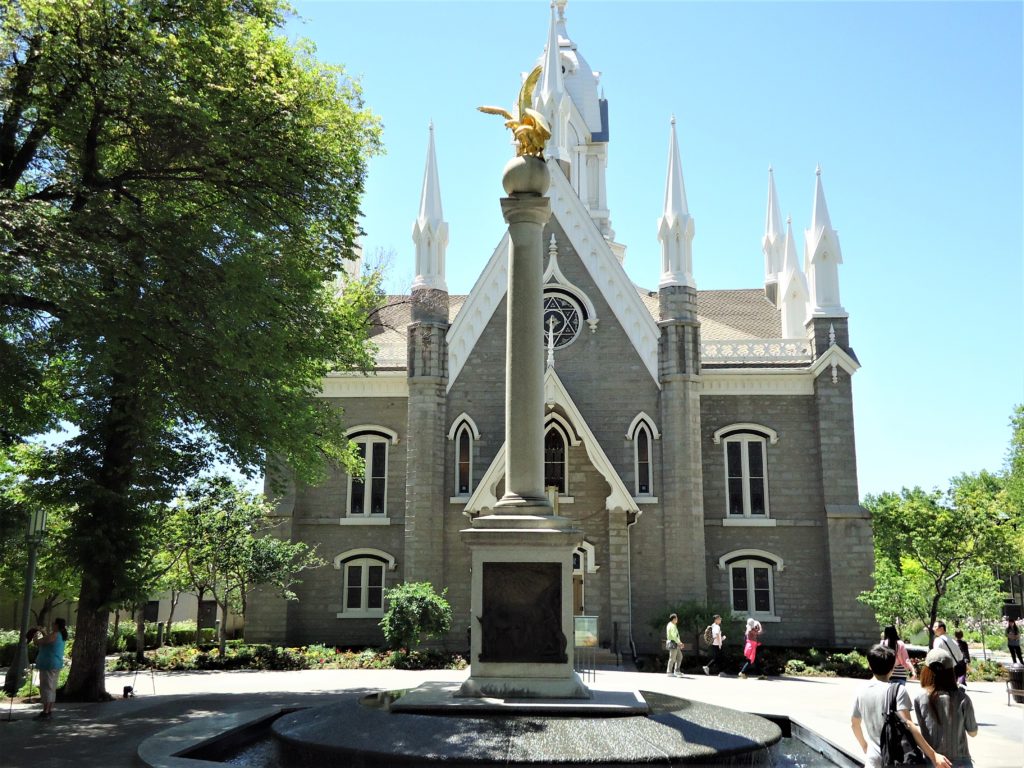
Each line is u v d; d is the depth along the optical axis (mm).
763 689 25219
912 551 42688
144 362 19688
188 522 33344
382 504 39375
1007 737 16609
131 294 18625
